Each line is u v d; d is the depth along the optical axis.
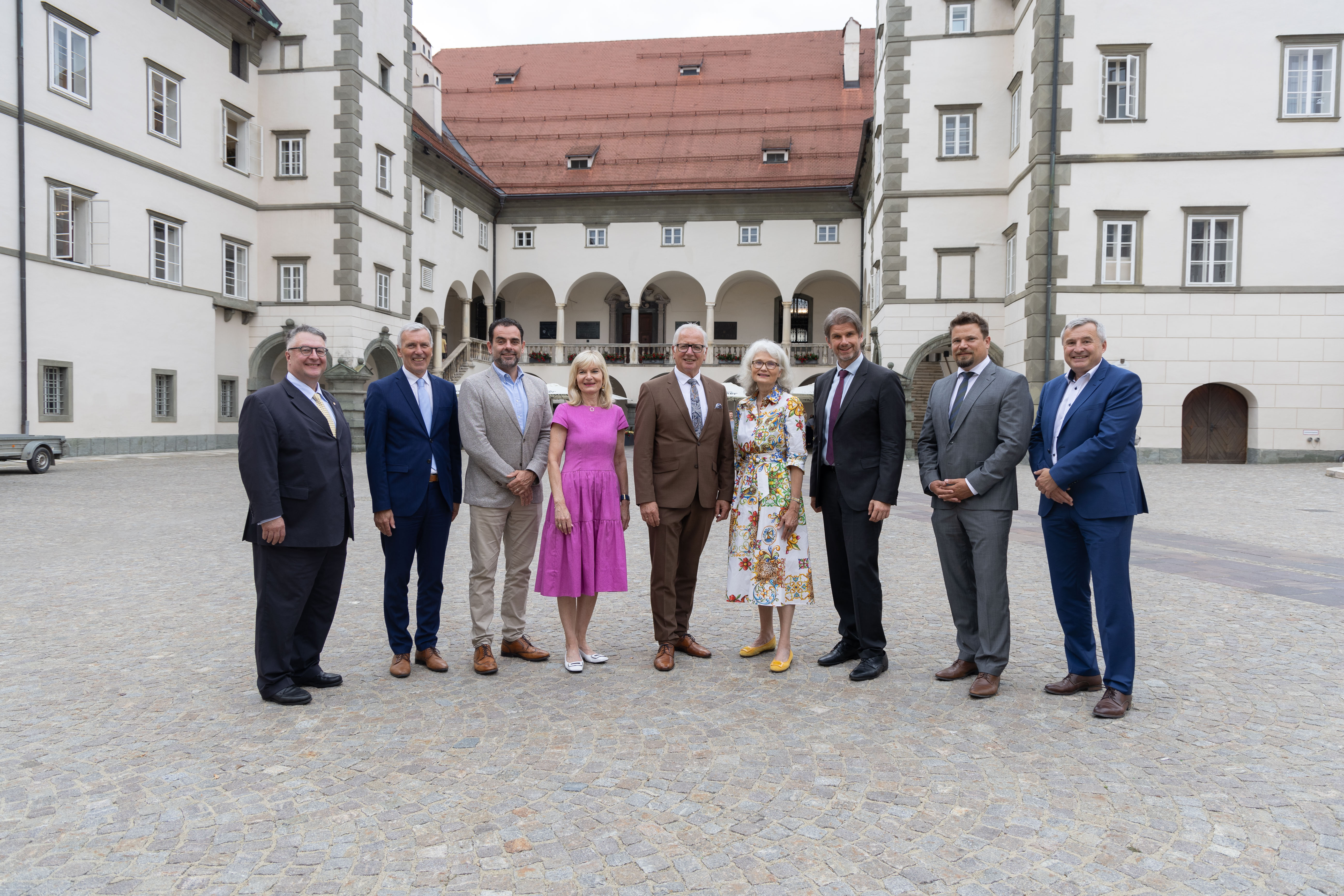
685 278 41.41
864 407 4.99
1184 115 21.58
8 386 18.97
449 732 4.11
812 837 3.07
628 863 2.90
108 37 21.34
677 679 4.98
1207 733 4.03
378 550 9.45
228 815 3.25
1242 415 22.20
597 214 38.56
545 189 38.72
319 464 4.59
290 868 2.87
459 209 35.56
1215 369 21.78
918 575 8.18
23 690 4.68
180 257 24.05
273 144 27.39
